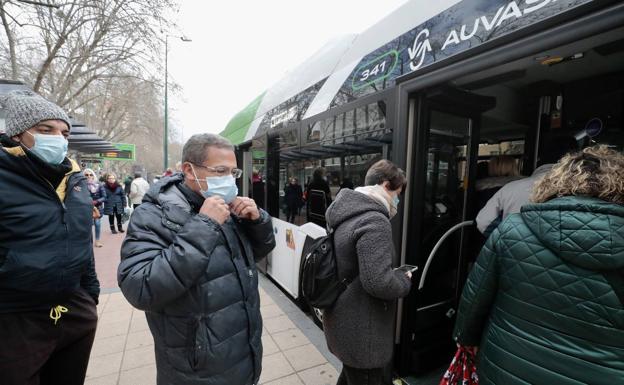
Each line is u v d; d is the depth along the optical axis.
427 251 2.31
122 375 2.45
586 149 1.13
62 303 1.52
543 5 1.42
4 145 1.37
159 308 1.08
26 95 1.42
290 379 2.41
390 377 2.24
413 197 2.13
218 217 1.13
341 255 1.60
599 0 1.15
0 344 1.35
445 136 2.30
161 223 1.18
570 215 0.96
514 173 2.59
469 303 1.31
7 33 8.10
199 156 1.21
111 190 8.63
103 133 23.77
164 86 13.84
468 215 2.50
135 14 9.41
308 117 3.36
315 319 3.29
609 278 0.92
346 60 3.08
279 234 4.11
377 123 2.35
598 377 0.93
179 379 1.14
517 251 1.11
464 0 1.85
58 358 1.68
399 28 2.40
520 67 2.02
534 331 1.05
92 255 1.80
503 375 1.12
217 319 1.15
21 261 1.32
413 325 2.26
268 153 4.31
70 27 9.29
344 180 2.75
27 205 1.33
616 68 2.19
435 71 1.84
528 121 2.75
